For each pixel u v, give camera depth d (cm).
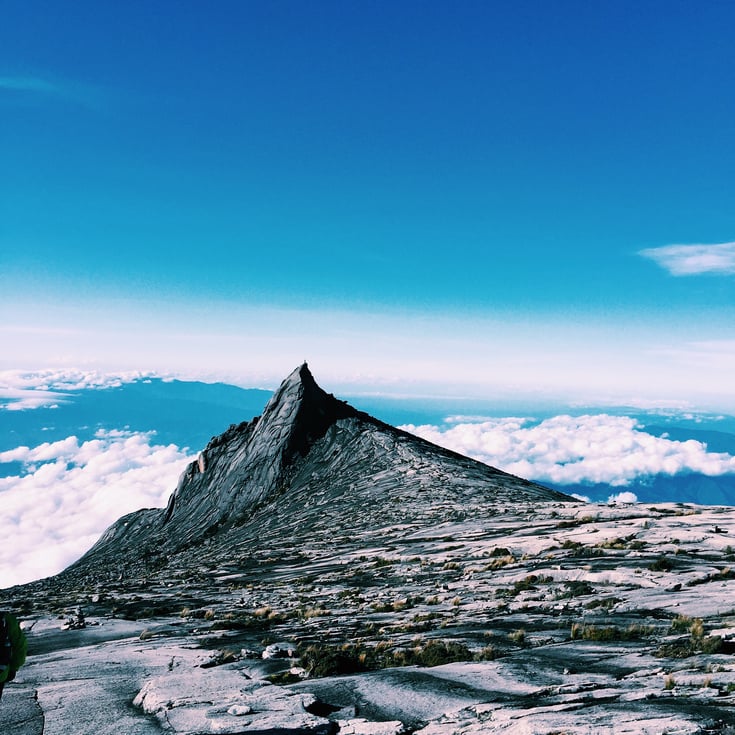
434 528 4728
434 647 1343
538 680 1011
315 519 7125
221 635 1883
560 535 3450
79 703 1008
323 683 1069
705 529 3191
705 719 717
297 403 11544
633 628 1411
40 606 3166
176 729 816
